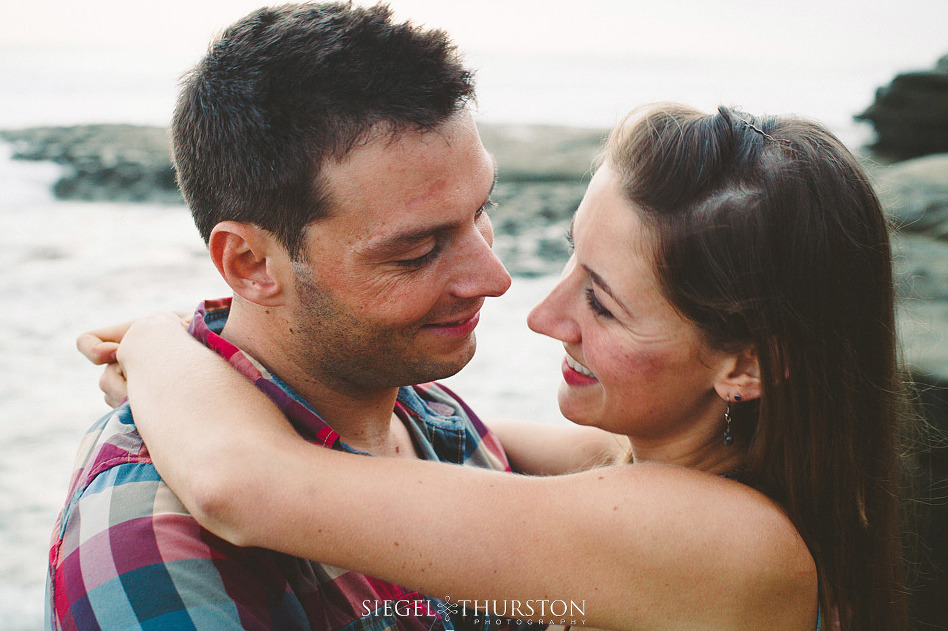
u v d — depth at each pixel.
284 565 1.29
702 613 1.22
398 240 1.29
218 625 1.14
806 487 1.37
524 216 8.31
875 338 1.38
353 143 1.25
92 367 5.09
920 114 11.93
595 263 1.34
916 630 3.21
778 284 1.27
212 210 1.41
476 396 4.70
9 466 3.98
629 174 1.31
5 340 5.32
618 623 1.23
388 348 1.41
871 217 1.33
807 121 1.37
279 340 1.47
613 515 1.22
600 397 1.46
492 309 6.18
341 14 1.31
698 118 1.34
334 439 1.41
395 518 1.17
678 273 1.26
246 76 1.31
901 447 1.64
